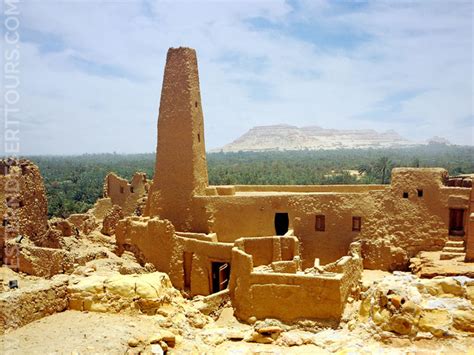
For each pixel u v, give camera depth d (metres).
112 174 51.91
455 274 24.34
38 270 25.31
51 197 84.88
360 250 32.03
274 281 24.50
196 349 15.12
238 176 114.25
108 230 41.38
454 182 34.88
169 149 37.31
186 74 36.81
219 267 32.25
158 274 18.14
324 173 130.25
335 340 16.98
